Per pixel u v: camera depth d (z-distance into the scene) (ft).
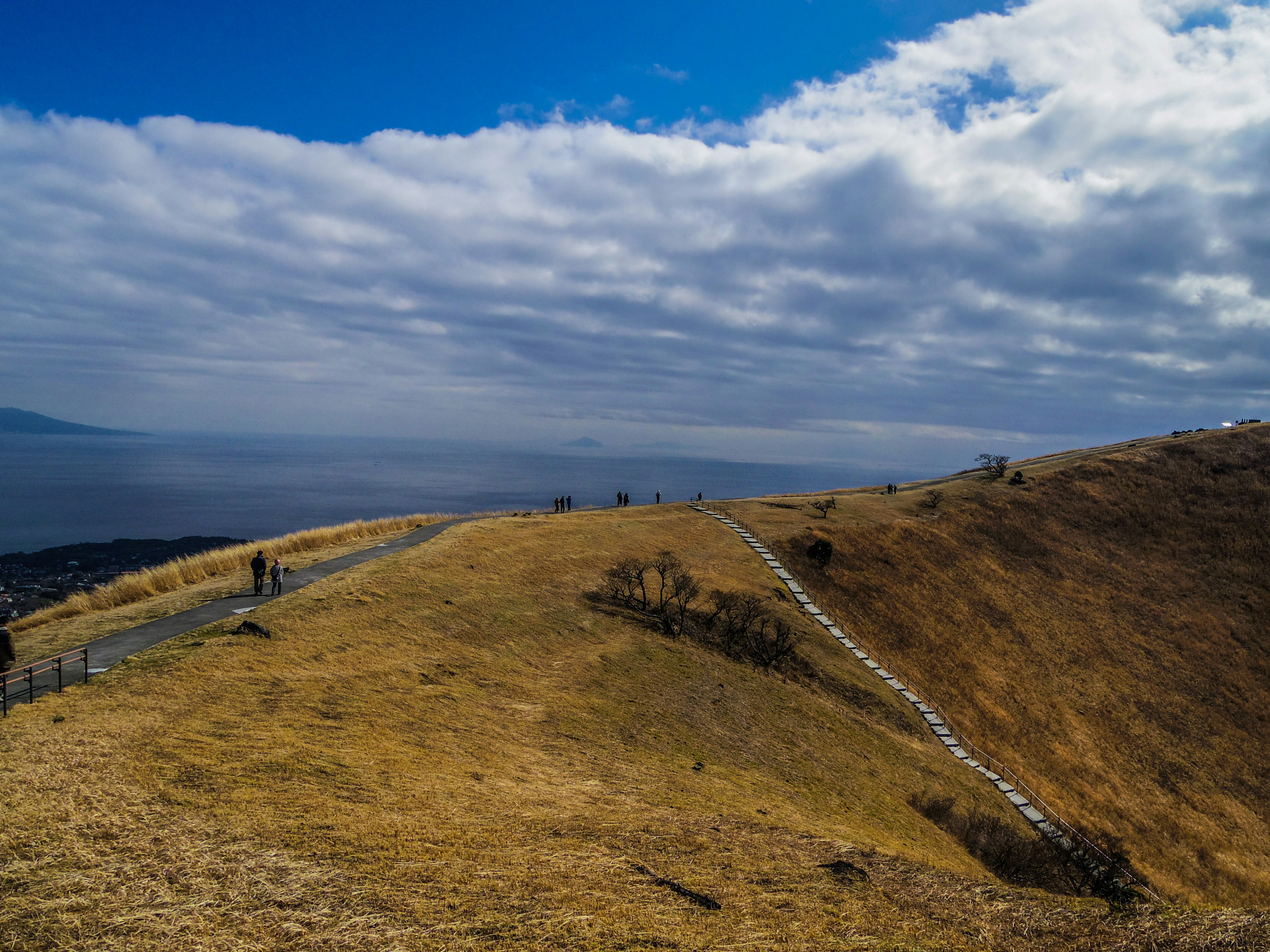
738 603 139.44
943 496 272.31
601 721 76.95
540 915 33.53
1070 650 174.60
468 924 31.94
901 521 234.17
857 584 184.55
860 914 38.70
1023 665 163.84
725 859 44.86
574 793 54.39
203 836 36.32
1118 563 224.53
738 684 104.32
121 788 39.75
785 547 198.18
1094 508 258.78
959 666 156.46
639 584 138.92
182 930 28.91
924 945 35.58
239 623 74.18
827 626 151.33
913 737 115.65
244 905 31.09
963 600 189.26
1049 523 247.09
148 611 82.53
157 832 35.99
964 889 44.78
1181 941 36.40
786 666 121.90
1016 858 73.15
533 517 199.41
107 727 47.44
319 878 33.99
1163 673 170.09
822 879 43.62
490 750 60.75
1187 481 271.28
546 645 98.94
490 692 77.15
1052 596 200.95
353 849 37.40
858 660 139.23
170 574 102.99
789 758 84.74
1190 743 146.61
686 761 72.69
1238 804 130.82
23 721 47.01
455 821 43.65
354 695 63.98
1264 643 186.50
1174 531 242.37
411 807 44.47
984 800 99.50
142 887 31.45
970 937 37.37
